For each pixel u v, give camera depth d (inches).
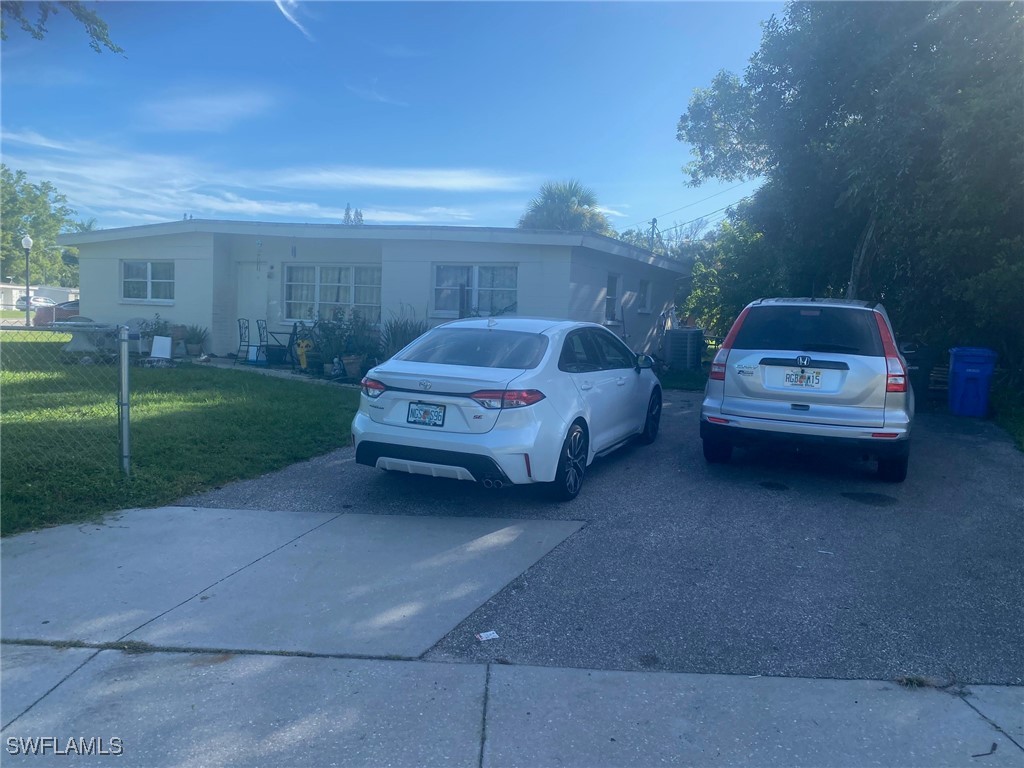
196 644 163.8
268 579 196.4
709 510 258.8
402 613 178.9
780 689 149.6
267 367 641.6
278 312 707.4
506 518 246.8
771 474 309.7
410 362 264.7
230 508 252.1
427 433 241.6
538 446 241.4
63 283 2669.8
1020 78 410.0
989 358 452.8
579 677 152.9
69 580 193.8
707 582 198.7
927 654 163.8
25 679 150.6
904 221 475.5
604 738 133.8
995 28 426.6
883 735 135.7
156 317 690.8
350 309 685.3
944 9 456.4
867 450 272.5
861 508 264.2
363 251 680.4
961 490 289.9
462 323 292.7
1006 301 442.9
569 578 199.8
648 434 363.3
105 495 252.2
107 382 482.3
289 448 323.0
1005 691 150.5
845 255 619.2
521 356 260.8
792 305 289.0
